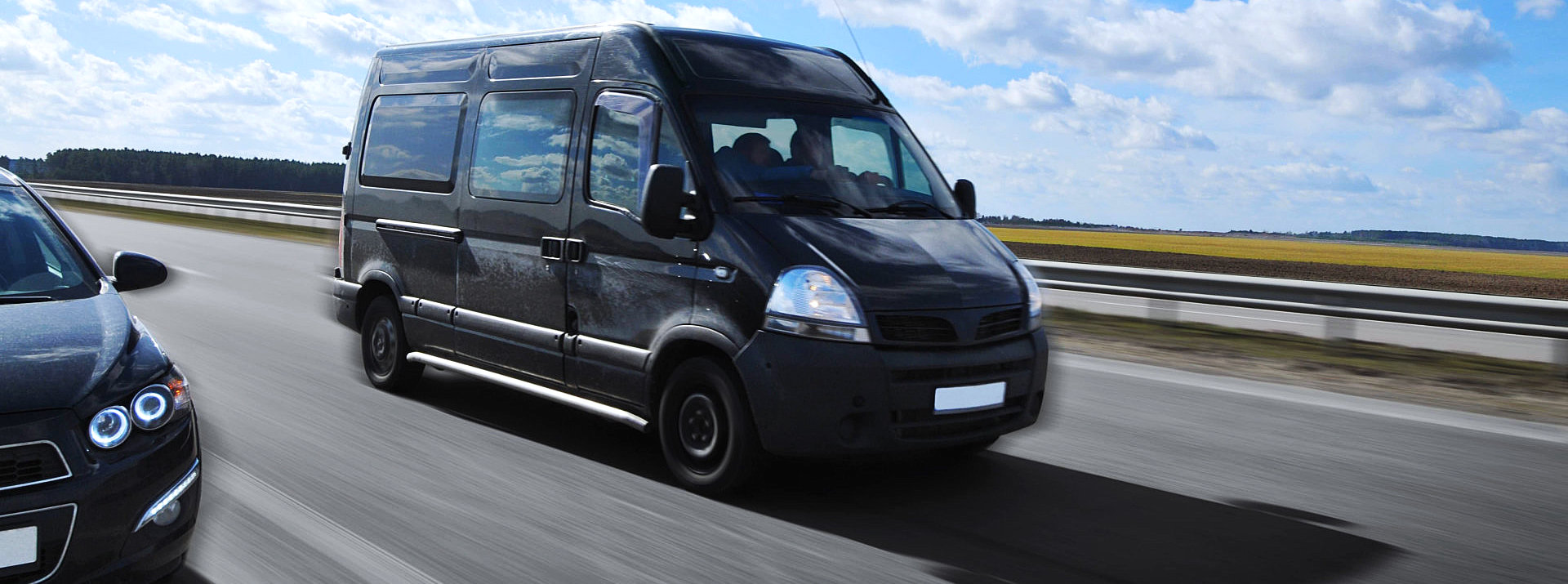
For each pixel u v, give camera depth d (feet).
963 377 14.84
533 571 12.01
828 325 14.10
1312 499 15.60
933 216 16.83
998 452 17.98
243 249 60.64
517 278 18.31
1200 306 52.31
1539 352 35.06
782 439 14.28
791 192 15.75
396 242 21.25
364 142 22.62
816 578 12.12
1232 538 13.85
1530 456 18.22
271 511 13.84
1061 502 15.26
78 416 9.80
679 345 15.72
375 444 17.39
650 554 12.72
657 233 14.80
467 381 22.81
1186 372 26.27
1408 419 20.95
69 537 9.57
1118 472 16.87
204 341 27.12
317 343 27.14
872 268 14.58
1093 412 21.20
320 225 84.53
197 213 107.86
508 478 15.69
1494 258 186.09
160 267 13.92
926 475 16.57
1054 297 45.85
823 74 18.20
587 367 16.99
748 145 16.06
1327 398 23.04
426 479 15.46
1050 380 22.91
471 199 19.30
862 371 14.02
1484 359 31.01
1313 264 127.44
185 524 10.64
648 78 16.56
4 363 10.00
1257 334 35.45
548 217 17.67
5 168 14.46
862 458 17.42
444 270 19.98
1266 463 17.51
